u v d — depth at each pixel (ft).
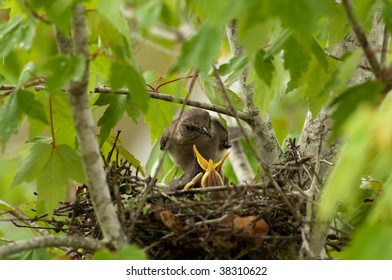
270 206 33.78
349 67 27.86
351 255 23.06
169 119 43.14
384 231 23.04
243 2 23.61
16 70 41.78
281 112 60.75
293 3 24.36
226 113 42.63
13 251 27.78
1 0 37.65
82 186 37.55
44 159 34.47
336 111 27.22
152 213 33.73
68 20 28.09
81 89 29.37
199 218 33.83
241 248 33.78
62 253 40.57
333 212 31.01
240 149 56.03
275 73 35.94
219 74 35.32
